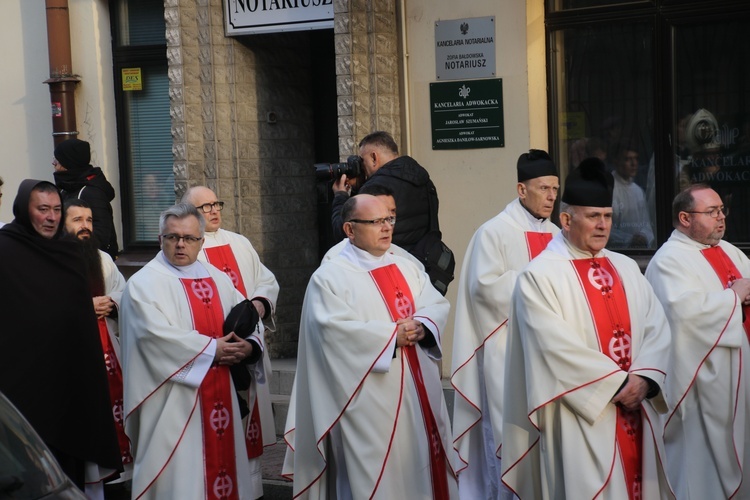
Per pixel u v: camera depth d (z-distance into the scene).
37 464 3.87
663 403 5.14
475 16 8.56
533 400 5.11
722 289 6.43
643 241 8.44
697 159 8.25
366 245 6.11
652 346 5.18
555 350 5.05
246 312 6.78
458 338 6.80
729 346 6.24
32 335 6.30
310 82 10.30
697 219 6.44
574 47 8.51
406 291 6.14
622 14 8.33
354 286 6.05
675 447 6.54
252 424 7.30
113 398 7.75
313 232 10.33
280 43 10.04
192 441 6.60
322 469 6.15
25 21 10.88
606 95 8.45
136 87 10.54
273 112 10.02
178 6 9.62
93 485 6.73
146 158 10.60
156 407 6.59
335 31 8.83
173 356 6.54
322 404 6.01
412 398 6.00
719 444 6.34
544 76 8.54
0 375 6.24
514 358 5.37
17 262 6.35
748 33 8.03
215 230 7.74
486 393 6.71
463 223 8.73
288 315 10.14
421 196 7.17
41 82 10.87
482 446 6.81
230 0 9.65
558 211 8.64
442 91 8.70
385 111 8.81
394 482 5.93
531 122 8.50
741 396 6.35
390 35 8.82
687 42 8.20
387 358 5.83
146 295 6.62
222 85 9.77
